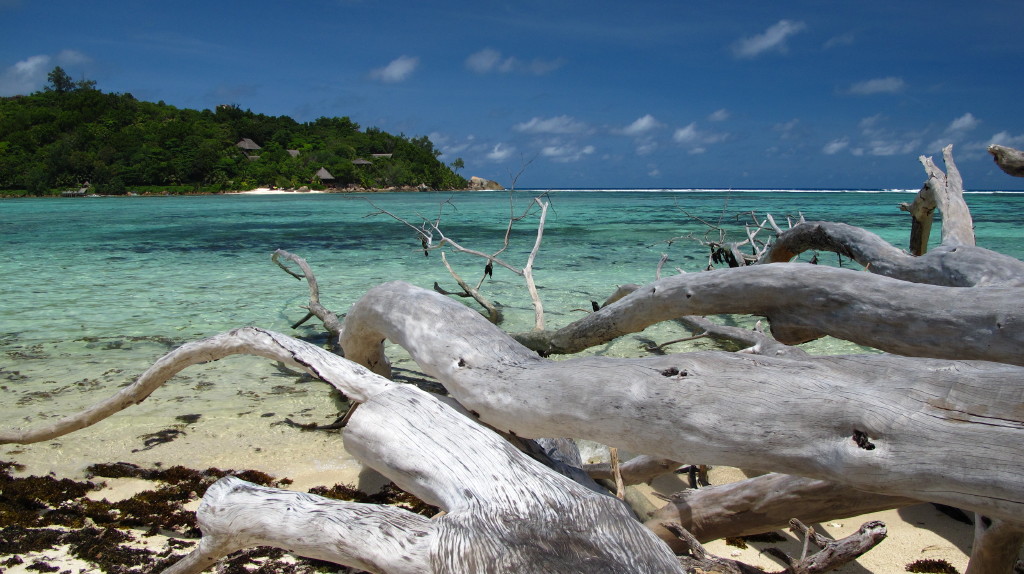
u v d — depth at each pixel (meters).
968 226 3.64
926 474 1.32
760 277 2.43
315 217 36.19
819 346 7.38
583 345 3.78
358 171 108.56
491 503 1.48
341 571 2.80
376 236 22.73
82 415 3.04
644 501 3.12
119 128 120.12
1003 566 2.18
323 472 4.05
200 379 5.97
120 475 3.98
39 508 3.52
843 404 1.46
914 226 4.72
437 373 2.24
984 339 1.80
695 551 2.33
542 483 1.54
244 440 4.56
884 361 1.53
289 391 5.65
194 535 3.21
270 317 8.76
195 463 4.18
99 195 94.44
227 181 104.31
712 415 1.61
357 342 3.22
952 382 1.38
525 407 1.95
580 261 14.56
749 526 2.54
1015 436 1.25
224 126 129.62
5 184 93.88
